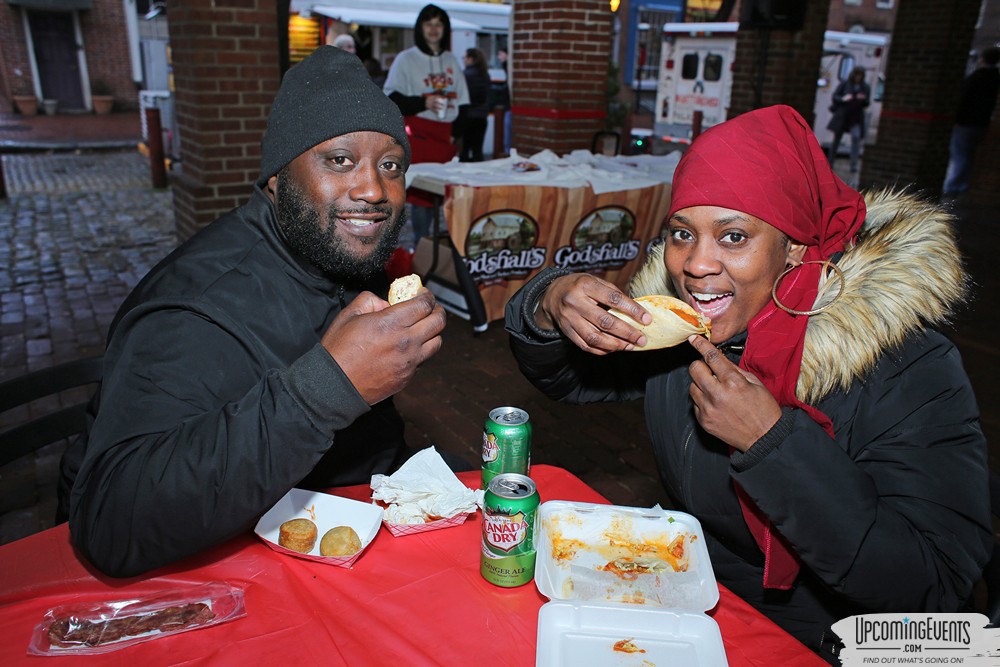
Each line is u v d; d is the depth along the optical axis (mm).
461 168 4926
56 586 1262
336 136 1459
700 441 1545
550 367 1721
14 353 4410
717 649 1124
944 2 8891
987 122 9789
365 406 1198
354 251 1549
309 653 1111
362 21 11312
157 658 1098
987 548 1282
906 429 1331
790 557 1396
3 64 19344
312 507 1454
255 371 1472
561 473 1680
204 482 1164
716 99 14359
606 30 6922
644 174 5289
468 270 4457
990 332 5219
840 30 26391
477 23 12906
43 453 3334
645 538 1390
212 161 5496
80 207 8469
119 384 1348
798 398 1415
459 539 1419
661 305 1367
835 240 1438
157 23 20734
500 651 1128
